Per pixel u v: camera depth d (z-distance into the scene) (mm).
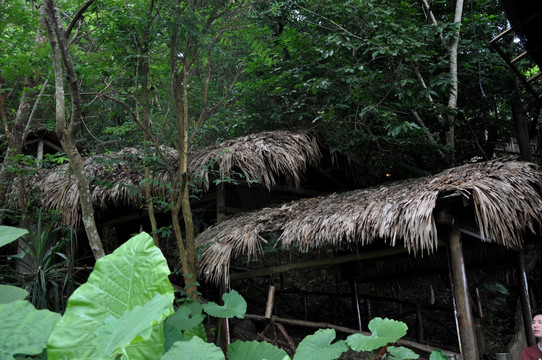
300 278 7875
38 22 4434
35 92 5465
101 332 1028
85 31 4613
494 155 8023
